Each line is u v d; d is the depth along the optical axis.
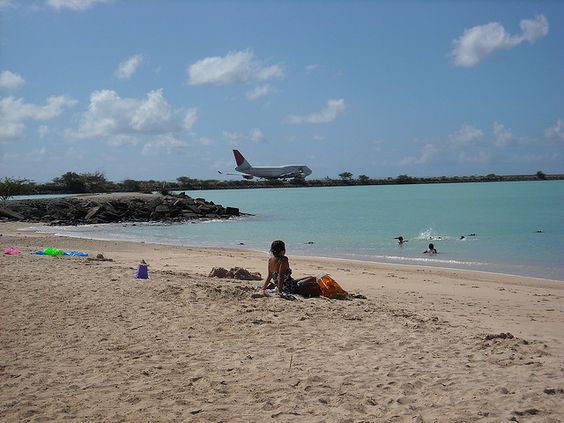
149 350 6.70
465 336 7.59
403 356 6.54
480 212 48.53
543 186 134.38
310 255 23.55
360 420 4.68
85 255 17.64
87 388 5.42
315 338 7.32
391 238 30.11
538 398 5.12
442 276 16.88
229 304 9.11
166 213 49.62
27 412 4.81
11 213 46.12
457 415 4.76
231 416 4.76
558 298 12.80
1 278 11.02
